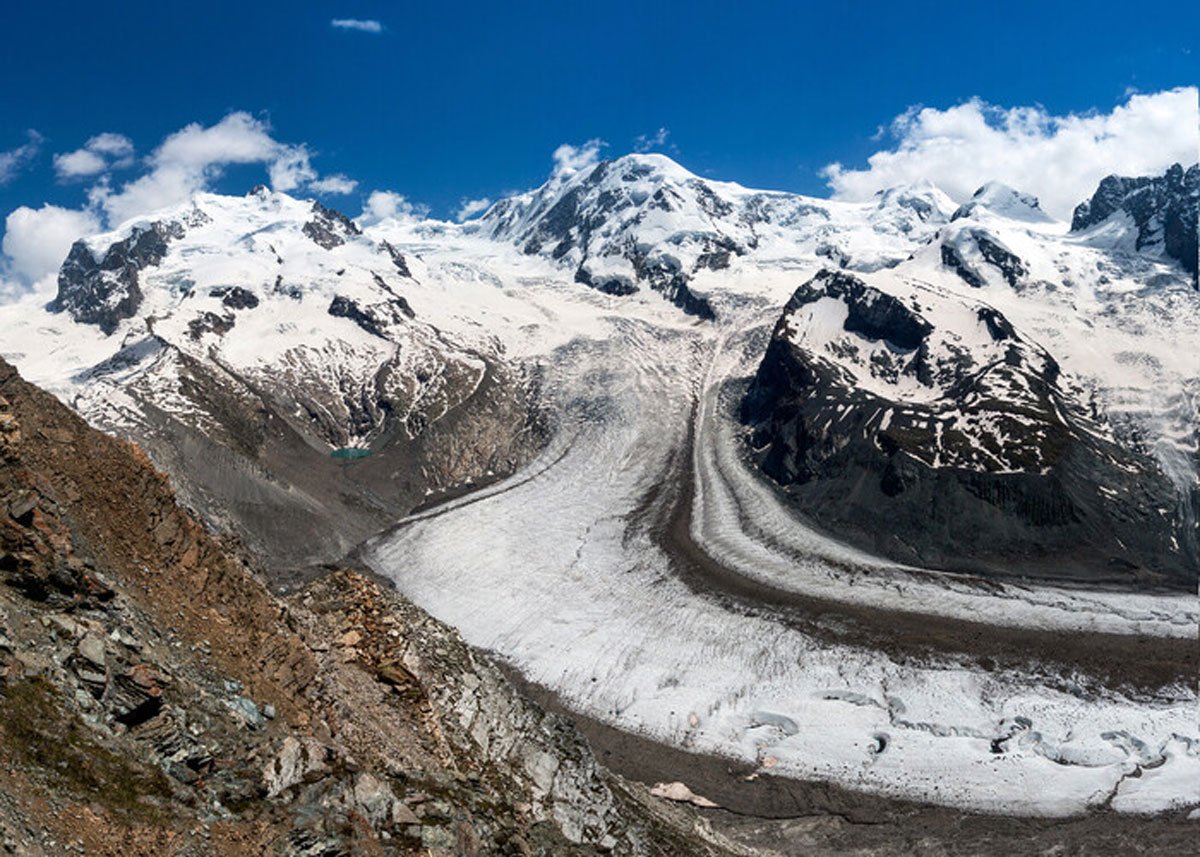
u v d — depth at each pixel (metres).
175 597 34.09
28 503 30.25
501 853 35.44
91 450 35.38
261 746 30.14
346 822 29.16
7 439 32.31
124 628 29.92
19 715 24.50
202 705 29.98
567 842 42.50
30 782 22.98
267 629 37.31
